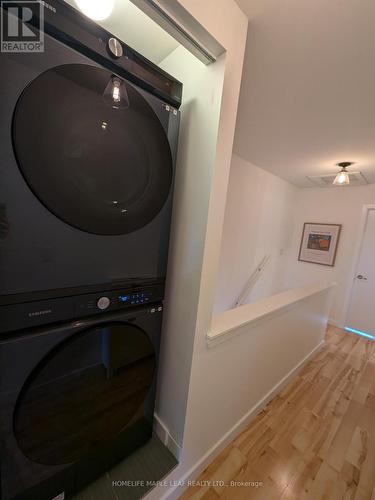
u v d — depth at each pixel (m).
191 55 1.01
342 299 3.61
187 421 1.10
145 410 1.13
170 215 1.04
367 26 0.91
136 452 1.15
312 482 1.27
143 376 1.07
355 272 3.49
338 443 1.52
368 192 3.36
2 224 0.61
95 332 0.85
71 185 0.71
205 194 0.96
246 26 0.94
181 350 1.09
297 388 2.06
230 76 0.91
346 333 3.41
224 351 1.22
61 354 0.78
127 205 0.86
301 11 0.88
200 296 1.00
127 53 0.77
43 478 0.83
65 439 0.86
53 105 0.63
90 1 0.73
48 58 0.61
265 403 1.80
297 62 1.16
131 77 0.81
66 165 0.69
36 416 0.76
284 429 1.60
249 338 1.39
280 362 1.89
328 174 3.10
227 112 0.94
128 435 1.09
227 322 1.24
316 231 3.87
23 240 0.65
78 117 0.69
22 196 0.63
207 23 0.79
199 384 1.11
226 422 1.40
